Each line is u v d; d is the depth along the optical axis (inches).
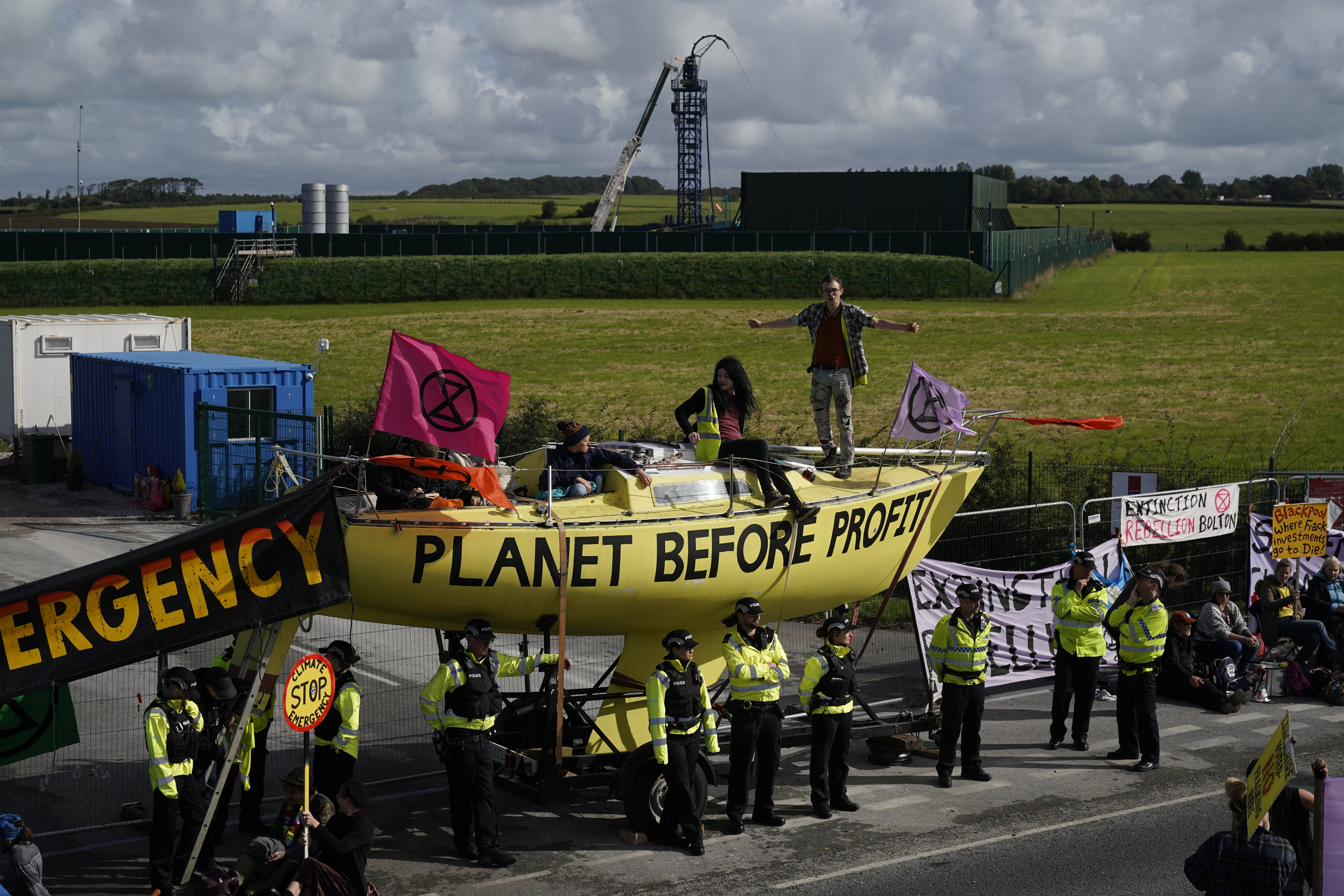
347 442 983.0
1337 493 652.1
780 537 404.5
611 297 3073.3
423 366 355.9
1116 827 382.6
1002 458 764.0
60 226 7135.8
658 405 1590.8
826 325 459.2
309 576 323.6
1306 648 546.6
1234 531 629.6
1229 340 2154.3
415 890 333.4
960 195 3582.7
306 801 294.8
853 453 463.8
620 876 343.9
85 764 423.8
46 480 1030.4
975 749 428.8
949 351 2089.1
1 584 681.0
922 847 365.7
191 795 323.6
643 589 380.2
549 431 989.2
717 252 3238.2
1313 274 3686.0
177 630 305.0
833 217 3686.0
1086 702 461.4
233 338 2324.1
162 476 926.4
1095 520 589.3
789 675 413.4
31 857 296.0
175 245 3169.3
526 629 383.2
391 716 471.2
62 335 1075.9
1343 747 463.5
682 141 4527.6
